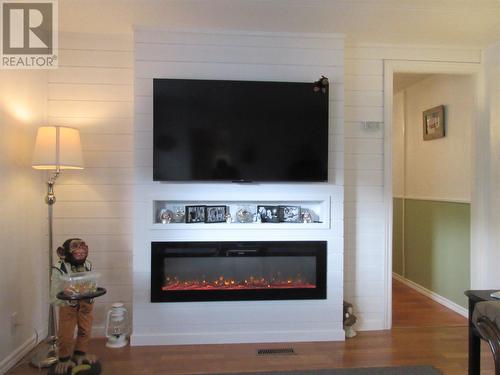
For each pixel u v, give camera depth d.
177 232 2.88
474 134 3.37
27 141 2.73
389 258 3.25
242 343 2.91
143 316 2.87
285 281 3.07
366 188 3.25
